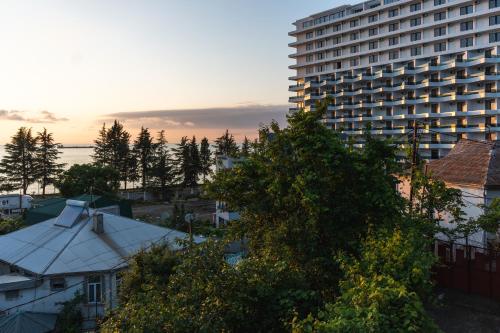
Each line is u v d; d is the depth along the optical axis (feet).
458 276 38.88
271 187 33.99
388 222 32.17
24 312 58.49
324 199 33.40
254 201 37.22
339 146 34.32
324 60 288.10
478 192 60.54
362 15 264.72
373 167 33.96
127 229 77.30
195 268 27.20
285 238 33.91
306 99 283.38
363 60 268.00
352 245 32.22
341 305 19.99
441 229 38.19
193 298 25.52
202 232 82.48
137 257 55.67
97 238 72.38
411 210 38.37
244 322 25.58
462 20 217.36
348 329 16.63
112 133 229.45
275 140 36.22
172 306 24.17
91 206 110.93
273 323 25.41
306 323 19.29
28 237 75.51
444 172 68.80
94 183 171.42
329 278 32.58
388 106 242.17
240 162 38.78
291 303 25.07
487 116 201.67
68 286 63.36
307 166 34.04
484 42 210.18
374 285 20.25
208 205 194.18
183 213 134.31
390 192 33.35
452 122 213.87
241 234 38.68
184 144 233.35
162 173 217.97
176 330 22.59
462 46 219.20
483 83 204.13
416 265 22.68
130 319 23.70
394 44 250.37
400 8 246.47
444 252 40.65
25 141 211.00
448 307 35.17
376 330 16.96
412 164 41.70
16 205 161.99
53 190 258.16
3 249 72.84
